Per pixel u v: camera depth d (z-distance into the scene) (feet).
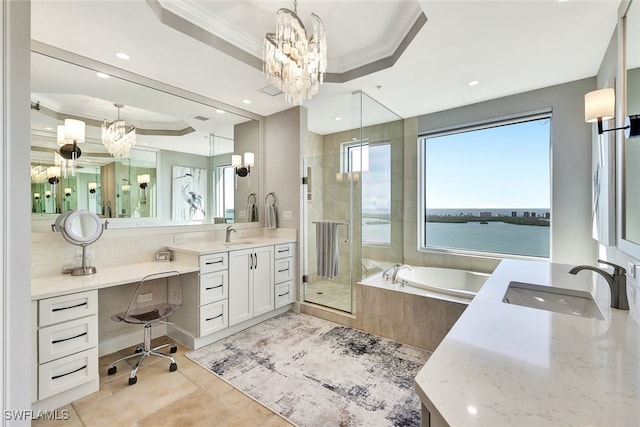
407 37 7.25
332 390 6.50
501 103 10.77
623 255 6.25
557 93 9.64
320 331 9.71
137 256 8.89
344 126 14.89
